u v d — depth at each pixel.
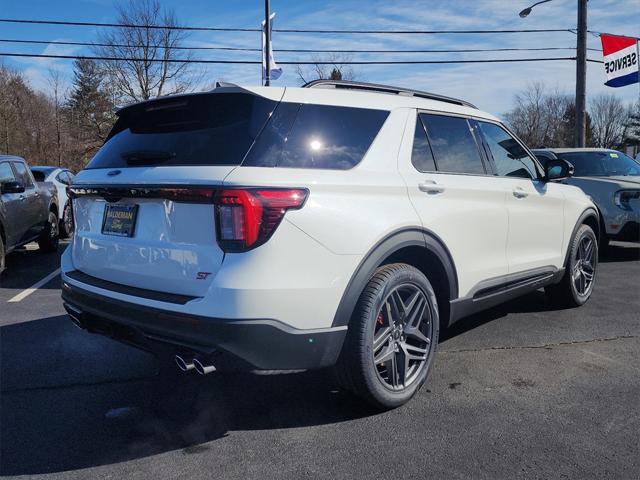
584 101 17.69
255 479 2.70
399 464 2.81
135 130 3.52
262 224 2.73
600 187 8.59
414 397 3.59
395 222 3.26
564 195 5.16
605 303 5.96
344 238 2.99
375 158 3.33
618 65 16.88
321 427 3.22
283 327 2.80
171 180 2.89
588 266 5.79
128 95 45.84
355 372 3.17
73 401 3.58
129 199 3.18
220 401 3.58
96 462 2.86
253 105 3.04
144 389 3.77
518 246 4.52
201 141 3.06
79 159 54.19
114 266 3.28
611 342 4.67
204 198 2.78
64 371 4.09
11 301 6.25
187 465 2.83
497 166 4.37
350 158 3.22
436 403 3.51
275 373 2.88
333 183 3.02
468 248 3.89
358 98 3.45
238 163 2.84
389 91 3.83
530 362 4.20
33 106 55.56
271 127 2.99
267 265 2.74
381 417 3.33
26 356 4.40
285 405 3.51
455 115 4.07
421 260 3.72
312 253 2.88
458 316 3.91
